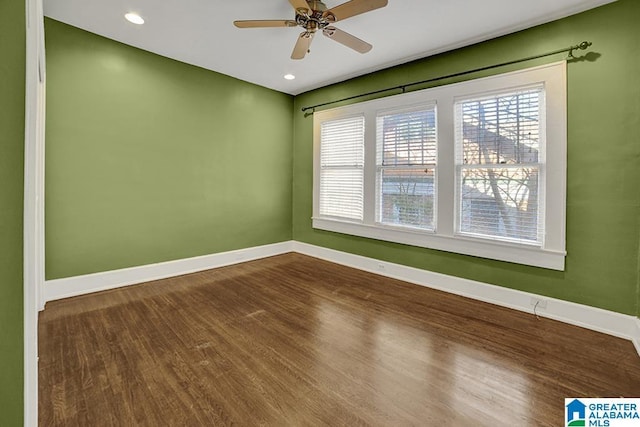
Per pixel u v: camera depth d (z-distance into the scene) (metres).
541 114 2.67
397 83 3.65
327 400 1.66
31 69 1.01
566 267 2.57
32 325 1.03
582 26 2.44
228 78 4.12
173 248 3.73
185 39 3.08
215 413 1.56
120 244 3.30
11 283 0.78
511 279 2.88
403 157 3.64
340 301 3.03
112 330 2.40
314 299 3.08
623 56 2.28
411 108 3.50
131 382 1.79
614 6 2.30
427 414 1.57
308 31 2.33
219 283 3.53
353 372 1.91
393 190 3.76
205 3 2.48
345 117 4.23
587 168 2.45
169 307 2.85
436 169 3.32
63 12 2.63
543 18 2.56
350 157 4.24
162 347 2.17
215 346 2.19
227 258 4.28
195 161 3.86
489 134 2.96
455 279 3.23
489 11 2.49
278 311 2.79
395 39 2.97
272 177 4.78
